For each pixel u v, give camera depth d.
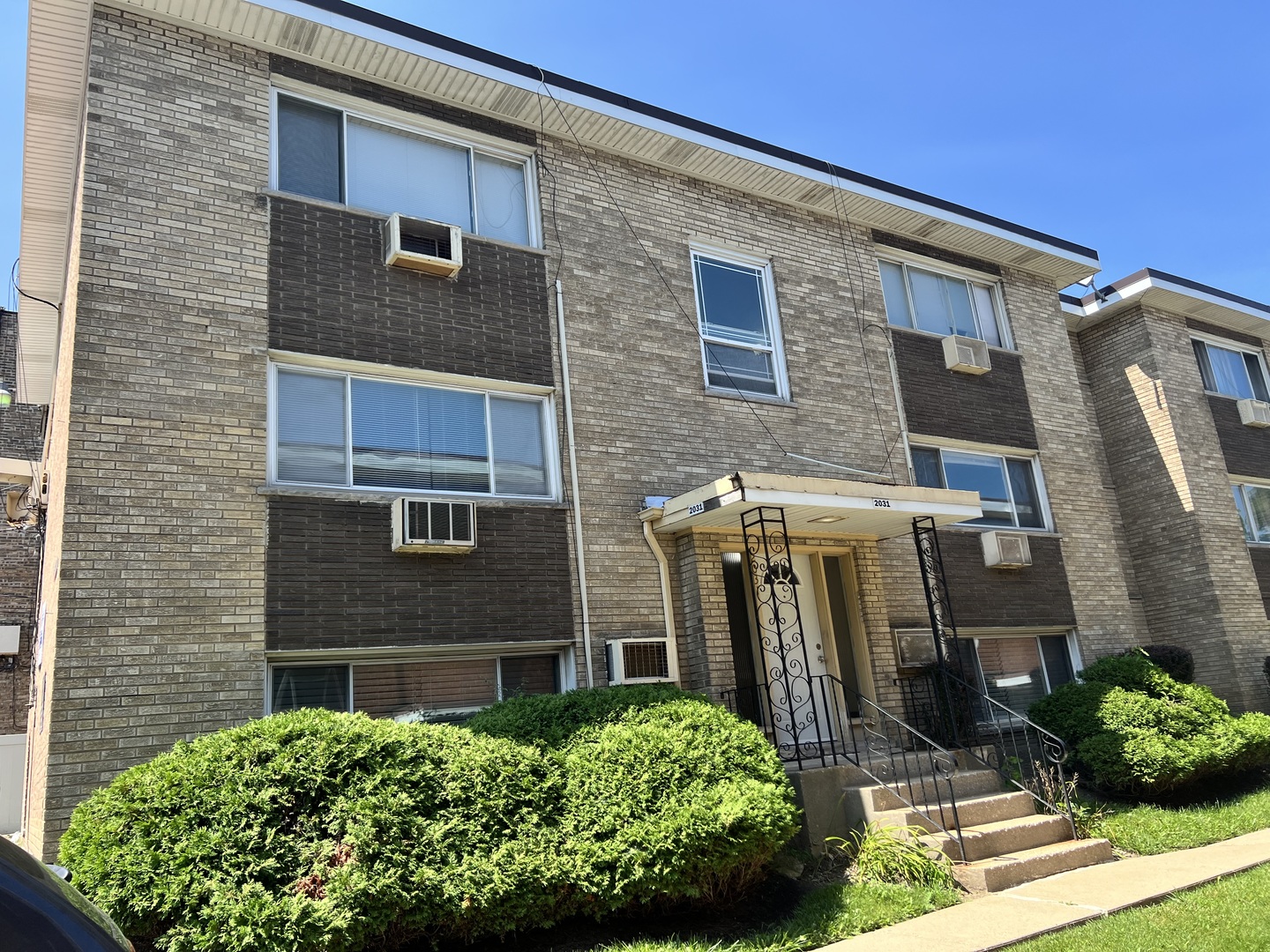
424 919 5.99
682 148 12.39
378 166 10.68
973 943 6.16
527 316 10.95
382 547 9.23
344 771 6.40
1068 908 6.89
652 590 10.76
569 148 11.98
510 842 6.50
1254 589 17.08
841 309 13.80
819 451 12.77
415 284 10.27
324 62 10.30
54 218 12.06
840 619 12.18
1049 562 14.55
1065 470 15.47
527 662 10.02
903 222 14.63
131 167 8.88
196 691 7.98
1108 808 10.35
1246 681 16.06
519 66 11.08
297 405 9.39
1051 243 15.98
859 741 11.54
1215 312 18.70
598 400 11.15
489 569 9.78
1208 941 5.88
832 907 7.10
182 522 8.30
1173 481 17.19
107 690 7.63
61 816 7.23
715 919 7.14
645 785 7.15
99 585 7.80
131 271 8.63
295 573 8.70
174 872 5.76
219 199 9.29
